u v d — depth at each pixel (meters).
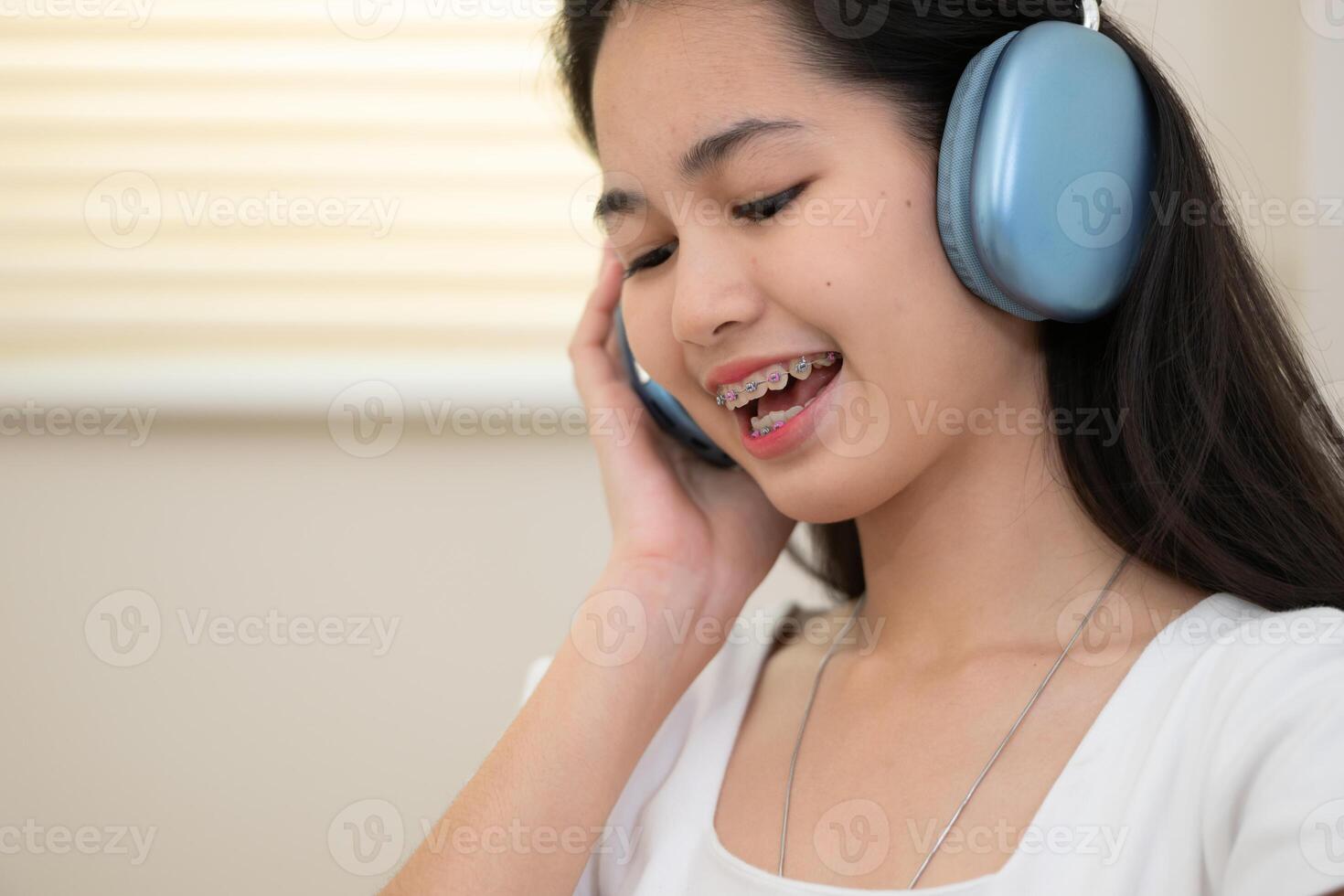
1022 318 0.69
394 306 1.41
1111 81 0.68
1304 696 0.56
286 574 1.41
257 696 1.41
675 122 0.67
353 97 1.41
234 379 1.41
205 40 1.41
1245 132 1.29
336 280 1.41
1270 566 0.70
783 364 0.70
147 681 1.42
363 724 1.41
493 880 0.73
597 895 0.81
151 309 1.41
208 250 1.41
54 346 1.41
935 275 0.67
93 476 1.41
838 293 0.65
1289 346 0.75
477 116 1.41
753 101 0.66
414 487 1.41
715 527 0.85
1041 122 0.65
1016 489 0.72
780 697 0.82
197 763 1.41
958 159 0.65
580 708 0.77
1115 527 0.71
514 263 1.41
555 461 1.41
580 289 1.41
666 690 0.81
